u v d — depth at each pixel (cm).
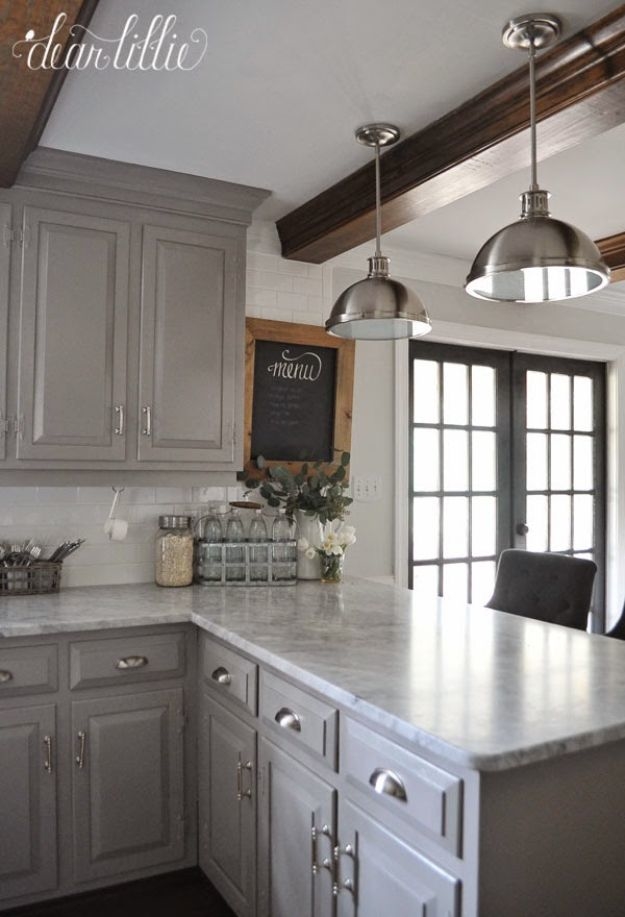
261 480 312
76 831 227
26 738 221
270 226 318
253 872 203
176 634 240
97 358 256
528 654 183
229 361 279
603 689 154
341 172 262
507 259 166
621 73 174
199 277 274
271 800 192
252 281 314
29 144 217
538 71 189
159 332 266
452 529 389
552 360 429
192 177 263
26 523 276
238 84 202
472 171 225
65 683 226
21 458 244
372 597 262
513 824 127
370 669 168
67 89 204
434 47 185
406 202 250
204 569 285
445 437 388
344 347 333
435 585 383
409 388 374
